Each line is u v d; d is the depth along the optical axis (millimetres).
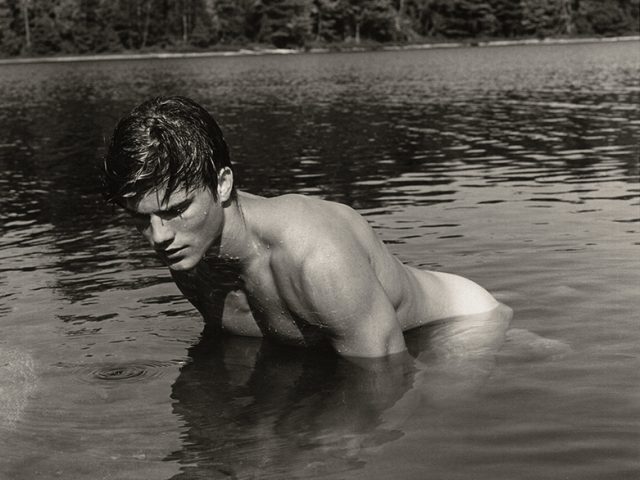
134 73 52281
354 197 8375
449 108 21406
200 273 3609
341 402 3096
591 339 3699
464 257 5340
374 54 83000
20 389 3299
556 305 4207
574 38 107250
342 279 3305
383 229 6508
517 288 4539
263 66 60094
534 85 30688
